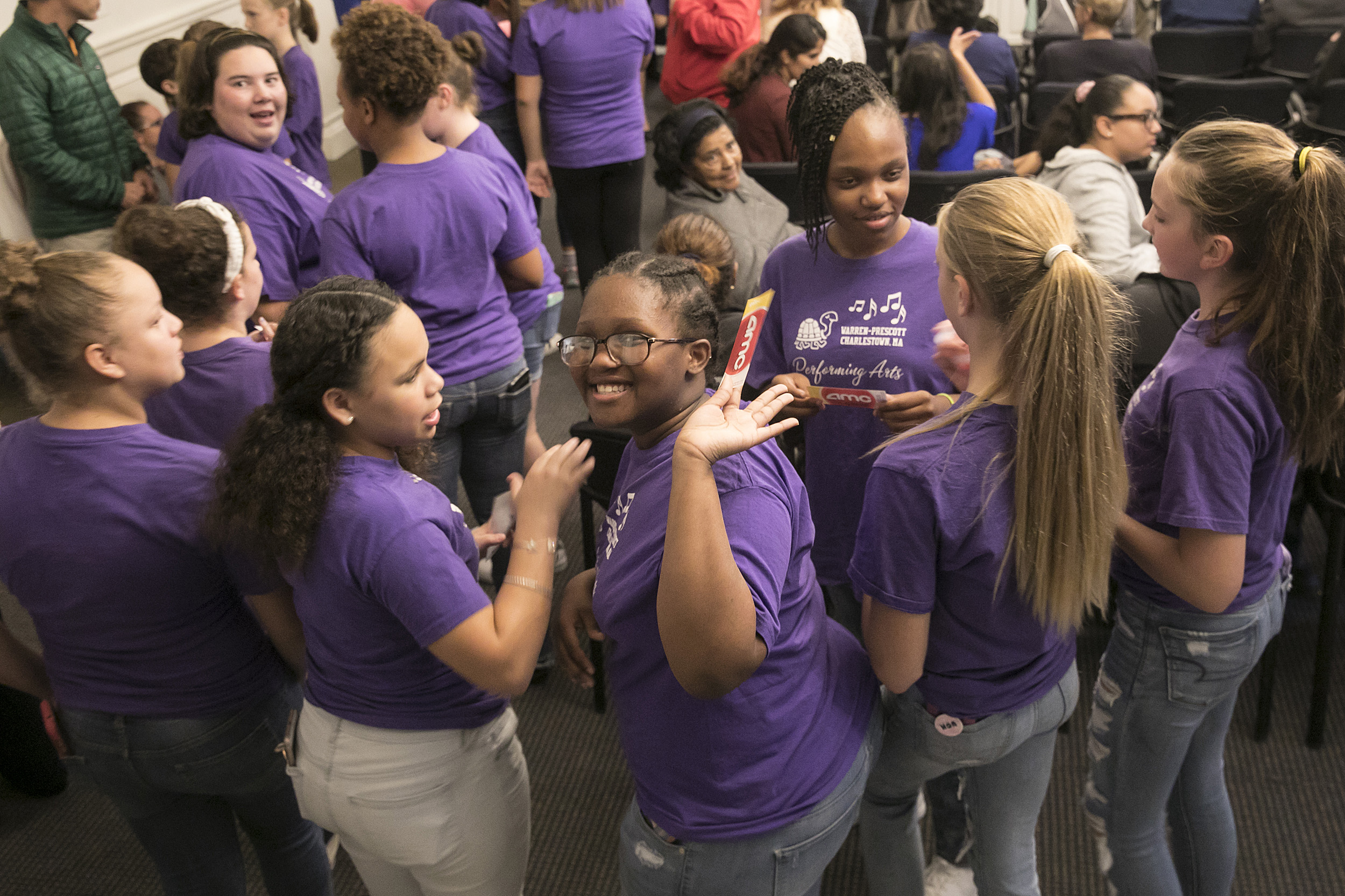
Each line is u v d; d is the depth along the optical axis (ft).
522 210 7.59
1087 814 5.56
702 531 3.27
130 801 5.05
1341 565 9.12
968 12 14.98
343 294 3.94
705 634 3.30
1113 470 3.85
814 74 5.30
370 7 6.47
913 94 11.59
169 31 16.87
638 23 12.26
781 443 7.47
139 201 12.39
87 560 4.36
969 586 4.05
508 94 14.15
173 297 5.24
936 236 5.58
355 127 6.79
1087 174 8.80
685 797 3.92
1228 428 4.16
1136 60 14.74
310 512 3.94
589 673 4.72
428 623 4.00
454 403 7.18
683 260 3.81
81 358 4.26
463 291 7.05
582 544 10.37
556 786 7.77
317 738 4.53
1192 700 4.85
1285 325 4.07
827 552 6.01
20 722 7.54
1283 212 3.99
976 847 5.07
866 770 4.23
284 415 4.05
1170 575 4.37
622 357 3.59
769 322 6.06
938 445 3.91
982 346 4.01
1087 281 3.68
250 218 7.20
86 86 11.82
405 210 6.66
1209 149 4.20
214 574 4.61
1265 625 4.79
